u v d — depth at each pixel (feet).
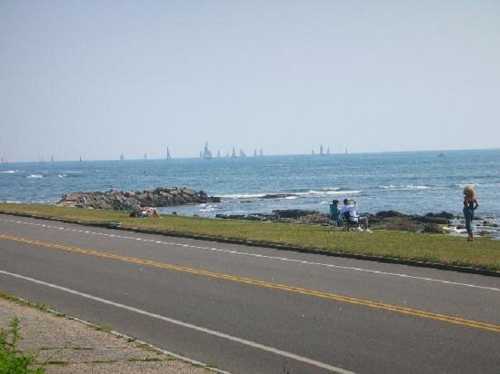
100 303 44.70
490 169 512.63
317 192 303.48
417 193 280.31
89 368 29.17
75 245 77.30
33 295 47.62
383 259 63.16
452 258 60.49
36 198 295.89
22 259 66.08
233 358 31.86
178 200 265.54
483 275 55.21
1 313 40.37
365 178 426.10
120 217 112.47
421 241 74.08
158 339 35.40
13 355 24.54
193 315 40.83
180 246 75.92
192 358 31.91
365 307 42.55
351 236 79.82
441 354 31.99
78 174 640.17
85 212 124.77
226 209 231.30
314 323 38.45
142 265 61.46
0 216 122.21
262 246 75.46
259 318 39.86
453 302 43.91
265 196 286.46
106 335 35.09
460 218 167.73
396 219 156.76
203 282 52.21
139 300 45.52
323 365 30.66
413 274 55.62
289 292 47.75
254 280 52.85
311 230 88.28
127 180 493.36
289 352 32.76
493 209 193.06
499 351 32.42
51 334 35.22
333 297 45.80
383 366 30.32
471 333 35.88
